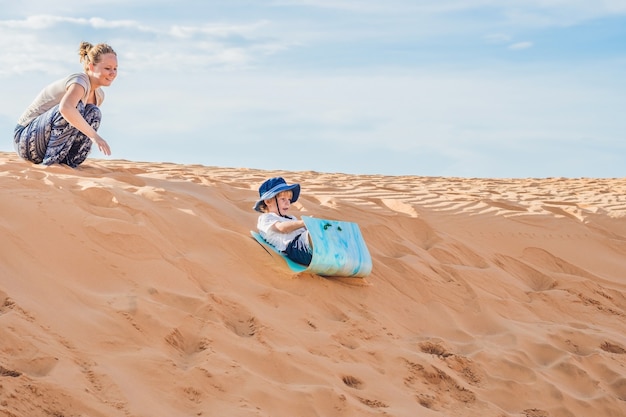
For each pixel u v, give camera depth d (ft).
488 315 19.79
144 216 17.84
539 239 26.68
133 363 12.56
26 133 21.86
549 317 21.34
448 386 15.56
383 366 15.56
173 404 11.97
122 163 40.57
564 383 16.94
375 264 20.30
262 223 19.04
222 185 24.76
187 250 17.72
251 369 13.73
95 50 21.44
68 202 16.92
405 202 26.53
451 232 25.26
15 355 11.70
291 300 17.10
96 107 21.95
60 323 12.99
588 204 33.09
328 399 13.32
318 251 17.98
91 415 10.93
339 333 16.35
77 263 15.16
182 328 14.19
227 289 16.60
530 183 49.47
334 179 40.60
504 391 15.96
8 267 14.08
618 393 17.07
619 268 26.50
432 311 19.31
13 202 16.08
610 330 21.36
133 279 15.48
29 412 10.54
